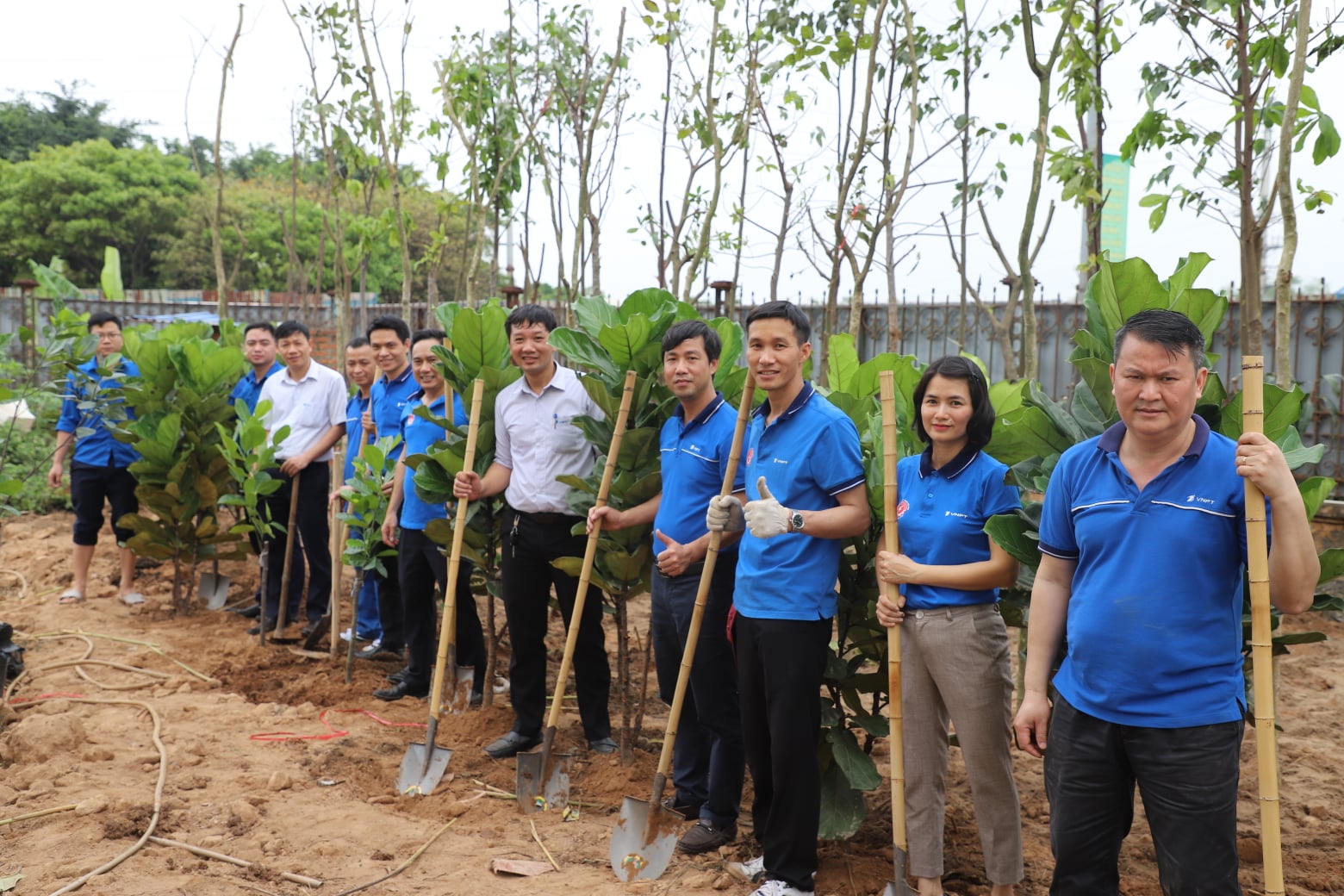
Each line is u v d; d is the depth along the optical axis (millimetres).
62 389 7617
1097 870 2691
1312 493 3203
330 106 8766
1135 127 5301
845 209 7207
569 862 3811
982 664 3262
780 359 3383
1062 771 2689
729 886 3580
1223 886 2486
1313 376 8086
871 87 6375
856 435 3396
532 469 4680
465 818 4215
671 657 4121
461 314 5102
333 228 10781
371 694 5793
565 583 4758
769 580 3355
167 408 7203
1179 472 2512
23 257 38375
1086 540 2625
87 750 4676
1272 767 2430
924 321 10414
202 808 4172
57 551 9203
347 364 6695
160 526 7273
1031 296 6305
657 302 4812
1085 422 3541
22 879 3545
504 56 8102
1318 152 4641
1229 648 2510
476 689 5809
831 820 3732
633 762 4730
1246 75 4809
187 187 40750
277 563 7227
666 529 4008
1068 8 5758
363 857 3811
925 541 3311
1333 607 3326
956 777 4766
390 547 5992
